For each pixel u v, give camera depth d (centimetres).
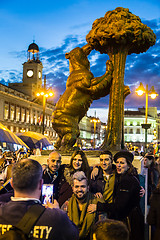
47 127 6144
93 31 481
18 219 167
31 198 177
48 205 248
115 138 458
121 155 298
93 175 338
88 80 463
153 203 237
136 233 274
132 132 9194
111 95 471
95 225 158
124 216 275
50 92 1888
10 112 4600
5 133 1155
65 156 438
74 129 468
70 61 506
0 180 456
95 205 266
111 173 329
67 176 337
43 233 163
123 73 474
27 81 5878
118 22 448
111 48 475
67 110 467
